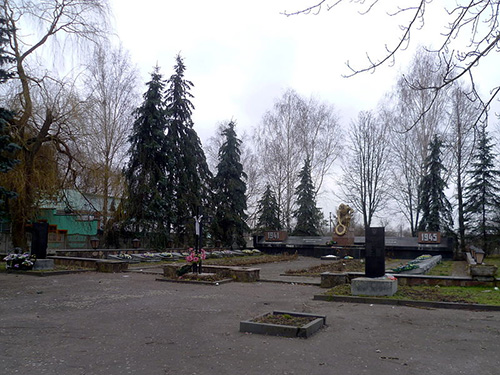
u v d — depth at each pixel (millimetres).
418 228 37719
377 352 6082
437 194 36031
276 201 43844
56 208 33688
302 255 36594
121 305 10102
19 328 7547
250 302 10758
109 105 30641
